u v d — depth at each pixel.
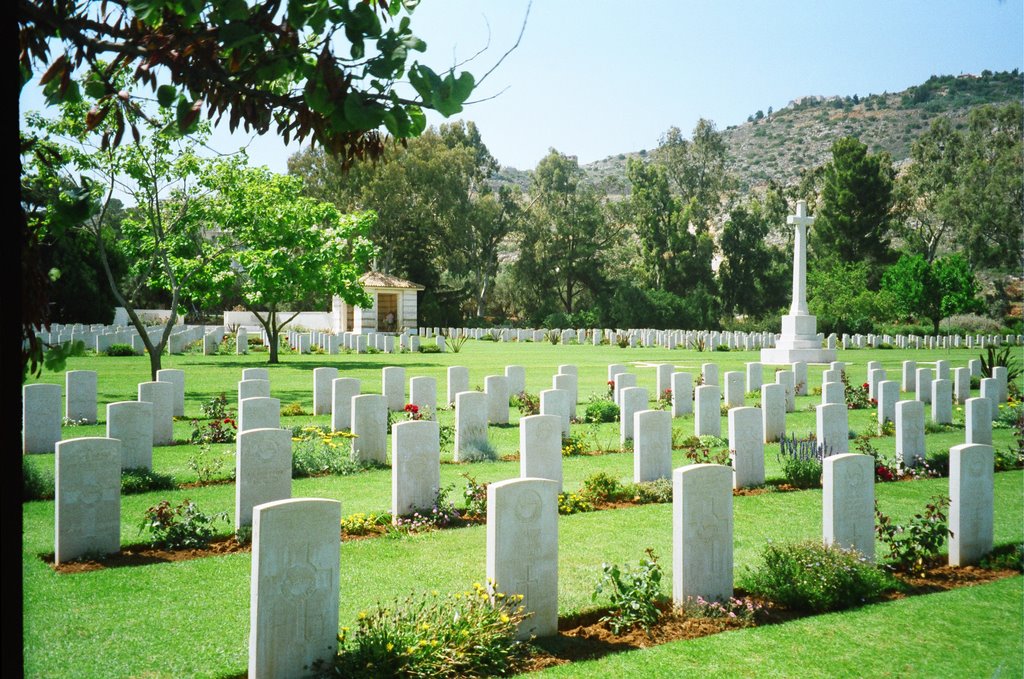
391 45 3.07
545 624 6.82
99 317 48.50
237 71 3.24
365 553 8.92
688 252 82.25
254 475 9.59
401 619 6.18
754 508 11.48
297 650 5.76
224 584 7.78
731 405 21.52
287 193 30.16
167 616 6.91
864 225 81.00
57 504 8.36
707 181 92.94
